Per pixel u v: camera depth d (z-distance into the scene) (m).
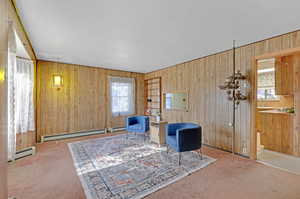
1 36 1.23
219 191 2.03
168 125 3.38
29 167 2.71
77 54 3.88
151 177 2.37
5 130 1.34
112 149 3.64
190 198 1.89
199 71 4.21
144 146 3.87
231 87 3.16
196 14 2.08
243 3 1.83
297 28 2.46
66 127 4.73
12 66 2.53
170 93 5.19
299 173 2.52
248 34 2.69
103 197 1.90
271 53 2.82
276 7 1.91
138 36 2.80
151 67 5.36
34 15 2.10
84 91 5.08
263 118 3.79
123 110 5.90
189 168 2.67
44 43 3.13
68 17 2.15
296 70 3.31
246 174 2.48
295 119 3.29
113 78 5.66
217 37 2.83
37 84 4.28
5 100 1.34
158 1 1.80
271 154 3.40
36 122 4.25
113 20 2.23
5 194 1.35
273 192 2.01
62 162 2.92
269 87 5.82
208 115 3.96
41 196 1.92
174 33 2.66
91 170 2.60
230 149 3.47
